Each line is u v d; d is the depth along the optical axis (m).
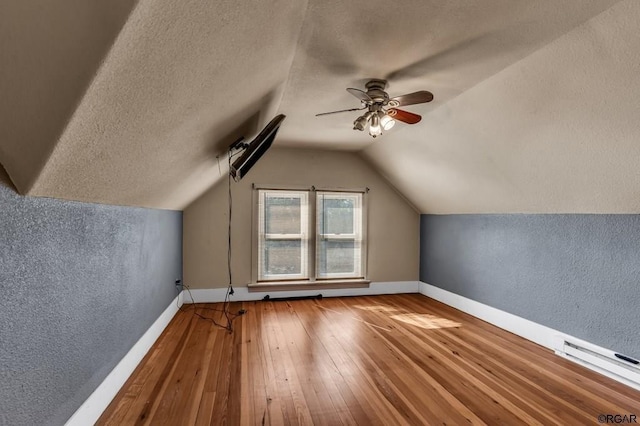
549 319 2.87
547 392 2.11
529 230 3.09
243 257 4.21
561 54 1.68
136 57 0.85
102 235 1.82
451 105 2.55
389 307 4.04
